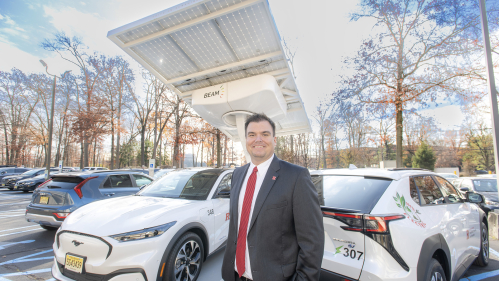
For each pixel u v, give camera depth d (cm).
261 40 526
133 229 279
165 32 496
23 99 3744
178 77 641
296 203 152
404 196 254
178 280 303
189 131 2573
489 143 3372
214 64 601
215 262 416
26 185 1532
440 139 4069
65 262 284
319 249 144
